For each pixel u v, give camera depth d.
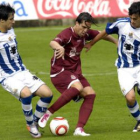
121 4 74.44
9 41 21.67
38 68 44.06
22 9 70.38
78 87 22.33
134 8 21.67
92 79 38.31
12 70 21.88
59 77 22.94
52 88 35.38
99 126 24.50
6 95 32.97
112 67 44.12
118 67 23.08
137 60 22.72
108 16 73.88
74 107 29.16
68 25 80.00
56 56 21.73
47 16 71.69
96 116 26.80
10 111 28.38
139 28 22.38
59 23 80.06
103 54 52.47
